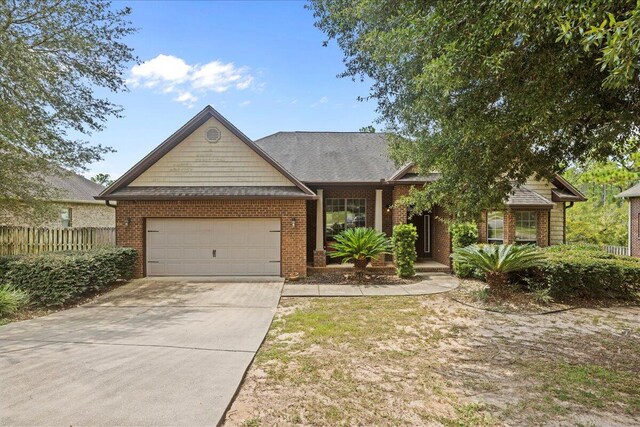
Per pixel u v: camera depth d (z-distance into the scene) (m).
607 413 3.42
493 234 12.76
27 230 10.04
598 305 7.84
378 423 3.18
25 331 5.76
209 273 10.91
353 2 6.54
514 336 5.83
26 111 8.19
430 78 4.10
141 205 10.71
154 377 3.97
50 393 3.55
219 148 11.25
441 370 4.44
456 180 5.26
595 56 3.18
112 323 6.27
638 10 2.04
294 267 10.92
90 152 9.64
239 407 3.43
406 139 7.39
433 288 9.48
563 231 13.30
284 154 14.05
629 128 3.77
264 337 5.55
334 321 6.57
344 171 12.83
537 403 3.60
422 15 4.24
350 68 7.52
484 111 4.01
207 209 10.80
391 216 12.98
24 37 7.93
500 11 3.00
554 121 3.70
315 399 3.62
